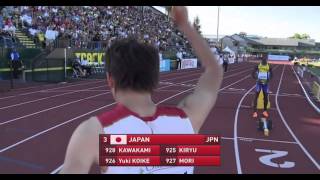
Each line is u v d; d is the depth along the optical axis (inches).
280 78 1368.1
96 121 61.1
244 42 4443.9
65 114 499.2
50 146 335.9
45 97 660.1
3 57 930.1
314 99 763.4
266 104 504.7
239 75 1459.2
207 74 72.3
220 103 649.6
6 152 314.2
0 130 394.9
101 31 1455.5
